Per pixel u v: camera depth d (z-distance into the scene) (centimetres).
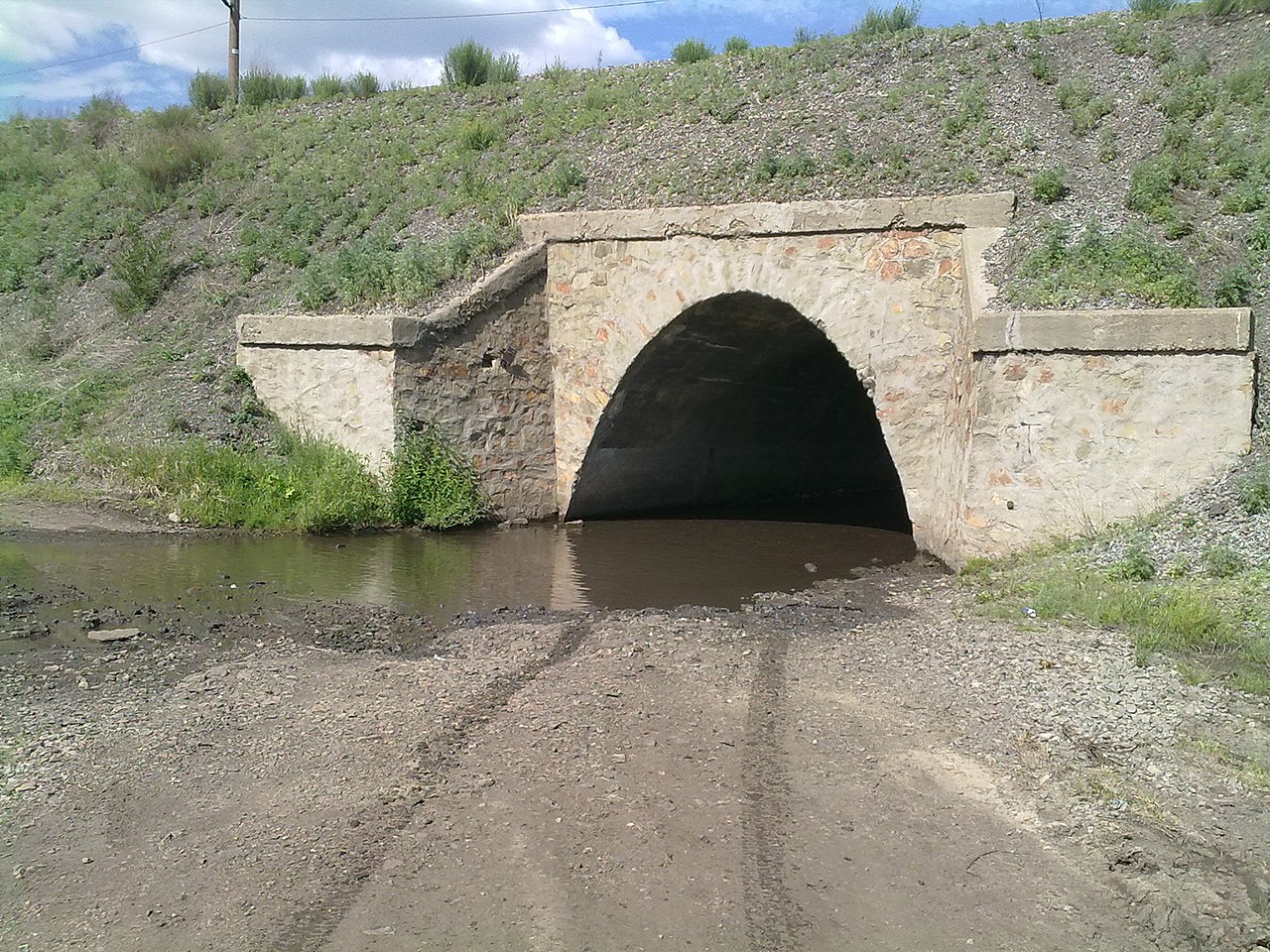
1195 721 605
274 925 408
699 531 1523
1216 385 967
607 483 1603
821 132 1509
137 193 2156
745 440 1820
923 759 568
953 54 1664
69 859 459
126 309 1789
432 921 412
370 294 1477
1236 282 1017
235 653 788
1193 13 1600
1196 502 955
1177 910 417
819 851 469
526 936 402
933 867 456
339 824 491
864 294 1266
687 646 800
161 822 494
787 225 1298
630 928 408
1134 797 515
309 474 1363
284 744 590
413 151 2048
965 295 1180
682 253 1384
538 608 968
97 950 391
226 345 1603
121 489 1353
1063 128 1389
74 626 847
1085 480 1017
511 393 1480
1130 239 1098
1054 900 429
